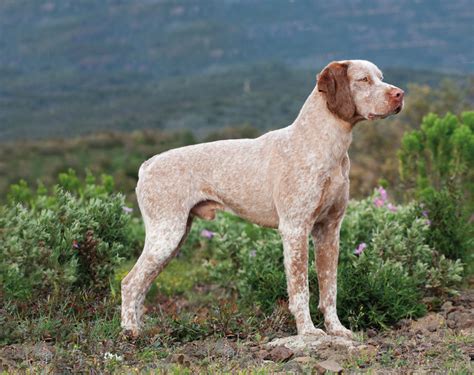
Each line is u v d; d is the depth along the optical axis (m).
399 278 8.84
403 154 13.45
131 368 6.55
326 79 7.53
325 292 8.09
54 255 8.77
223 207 8.25
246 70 173.50
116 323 8.06
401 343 7.34
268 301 9.08
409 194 13.45
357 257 9.79
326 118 7.63
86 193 13.75
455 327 8.11
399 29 181.38
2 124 124.56
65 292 8.69
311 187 7.59
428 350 6.99
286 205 7.69
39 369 6.41
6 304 8.16
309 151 7.62
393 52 164.38
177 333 8.16
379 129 26.20
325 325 8.06
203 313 9.62
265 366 6.62
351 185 22.08
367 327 8.55
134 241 12.80
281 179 7.72
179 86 162.62
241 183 8.01
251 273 9.73
